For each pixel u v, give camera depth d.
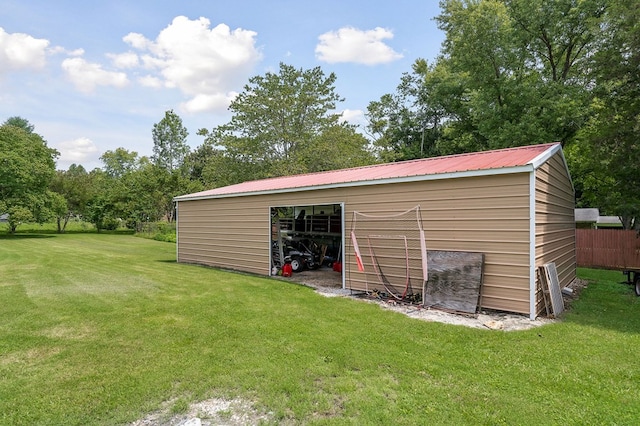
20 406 3.03
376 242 7.59
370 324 5.29
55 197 27.83
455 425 2.73
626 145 10.22
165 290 7.79
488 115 15.73
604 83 11.06
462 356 4.06
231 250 11.22
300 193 9.09
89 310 6.06
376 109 30.06
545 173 6.69
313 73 24.47
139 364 3.87
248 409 3.00
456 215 6.38
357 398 3.12
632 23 10.00
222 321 5.45
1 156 23.61
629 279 8.95
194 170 41.81
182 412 2.97
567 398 3.13
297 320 5.51
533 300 5.55
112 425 2.79
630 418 2.82
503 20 15.22
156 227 27.89
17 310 6.04
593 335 4.80
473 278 6.02
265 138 23.12
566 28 15.51
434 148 26.34
